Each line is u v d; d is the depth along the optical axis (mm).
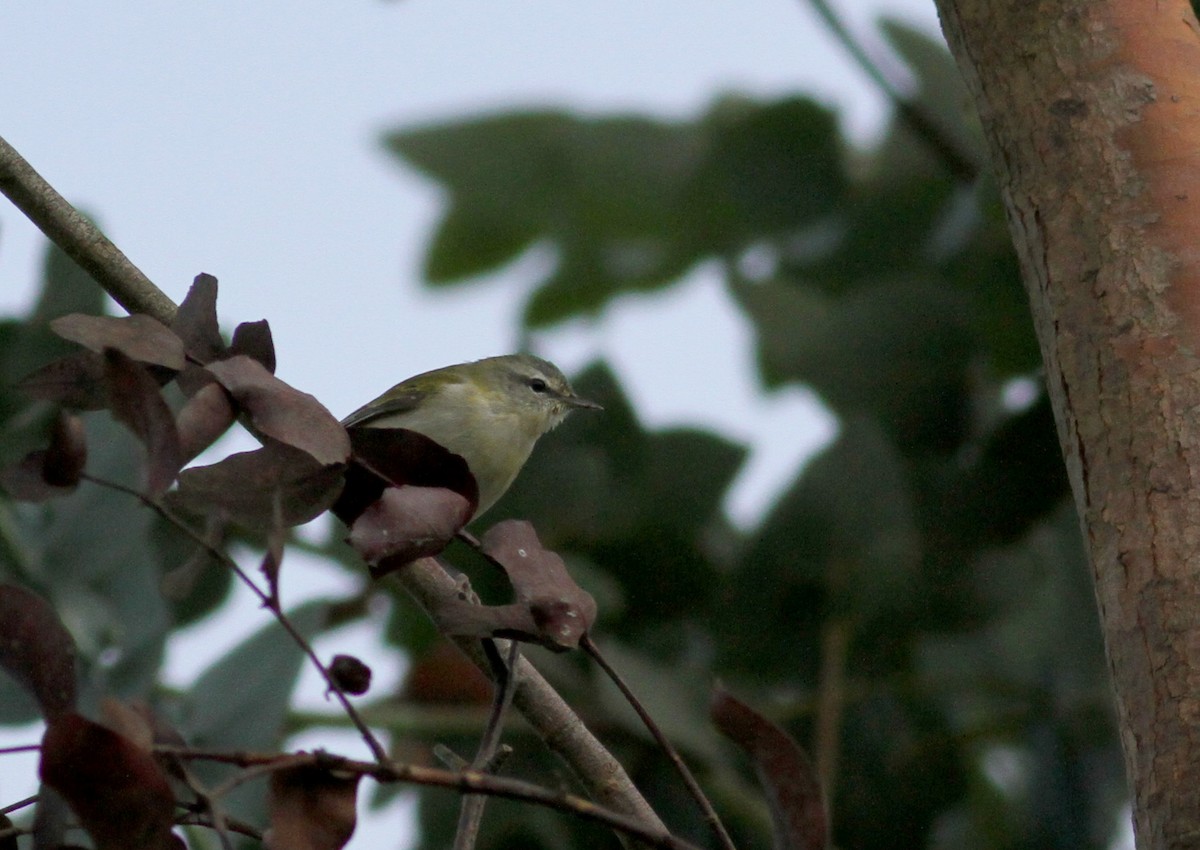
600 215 14031
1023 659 11711
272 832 4668
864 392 11719
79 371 5383
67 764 4484
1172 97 6402
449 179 14109
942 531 11320
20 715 8078
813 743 11148
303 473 5246
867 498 11312
